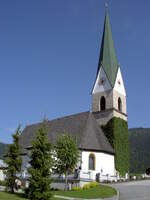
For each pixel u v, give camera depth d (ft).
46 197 110.73
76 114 231.50
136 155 393.70
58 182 172.55
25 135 256.52
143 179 207.10
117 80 245.86
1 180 177.68
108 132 224.94
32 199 110.11
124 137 231.09
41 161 115.44
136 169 359.25
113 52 256.11
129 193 131.54
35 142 118.93
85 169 193.06
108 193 130.82
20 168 134.31
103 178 194.18
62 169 159.74
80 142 198.90
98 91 245.45
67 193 133.69
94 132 212.64
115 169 212.23
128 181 193.77
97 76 249.96
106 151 206.59
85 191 139.13
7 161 132.87
